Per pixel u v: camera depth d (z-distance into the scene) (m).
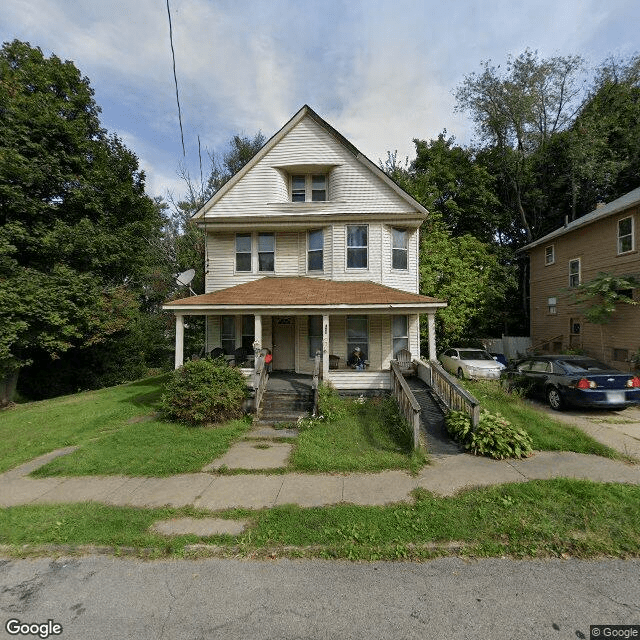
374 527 3.93
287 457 6.33
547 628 2.62
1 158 12.71
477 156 25.91
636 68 22.62
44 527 4.11
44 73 15.02
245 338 13.12
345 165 12.93
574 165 21.50
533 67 24.27
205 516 4.34
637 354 13.56
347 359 12.47
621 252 14.87
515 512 4.14
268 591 3.10
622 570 3.24
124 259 17.08
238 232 13.44
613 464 5.61
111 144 17.91
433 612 2.80
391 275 12.70
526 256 24.02
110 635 2.67
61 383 17.05
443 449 6.48
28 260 14.52
